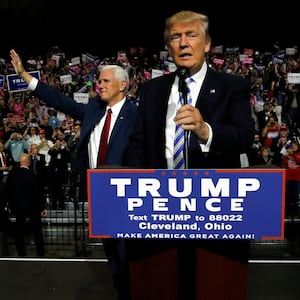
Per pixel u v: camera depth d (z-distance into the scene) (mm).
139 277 1656
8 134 9914
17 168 6051
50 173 7766
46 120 10602
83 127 3646
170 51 1798
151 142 1887
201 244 1606
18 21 20422
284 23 20531
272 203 1440
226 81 1816
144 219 1488
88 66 15680
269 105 10719
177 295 1630
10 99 11766
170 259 1626
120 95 3555
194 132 1518
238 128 1635
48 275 4637
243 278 1607
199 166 1742
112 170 1477
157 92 1943
